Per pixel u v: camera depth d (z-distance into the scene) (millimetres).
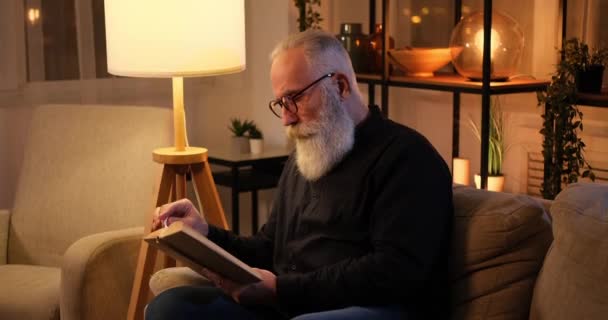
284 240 2146
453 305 1898
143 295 2545
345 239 1961
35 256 2932
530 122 3096
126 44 2498
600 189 1688
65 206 2912
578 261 1599
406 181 1859
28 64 3482
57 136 3006
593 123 2902
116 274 2559
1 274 2686
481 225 1865
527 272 1816
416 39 3557
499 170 3082
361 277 1828
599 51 2746
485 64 2750
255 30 3838
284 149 3762
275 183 3670
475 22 2896
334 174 1999
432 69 3160
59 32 3541
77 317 2459
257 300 1901
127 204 2836
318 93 1965
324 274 1874
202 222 2158
